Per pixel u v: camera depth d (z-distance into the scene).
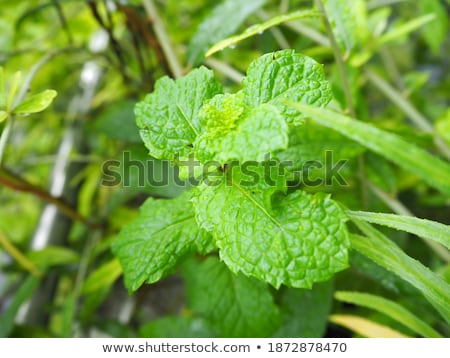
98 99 0.41
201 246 0.19
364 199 0.28
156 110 0.18
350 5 0.25
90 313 0.30
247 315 0.24
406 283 0.23
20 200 0.47
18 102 0.21
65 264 0.35
